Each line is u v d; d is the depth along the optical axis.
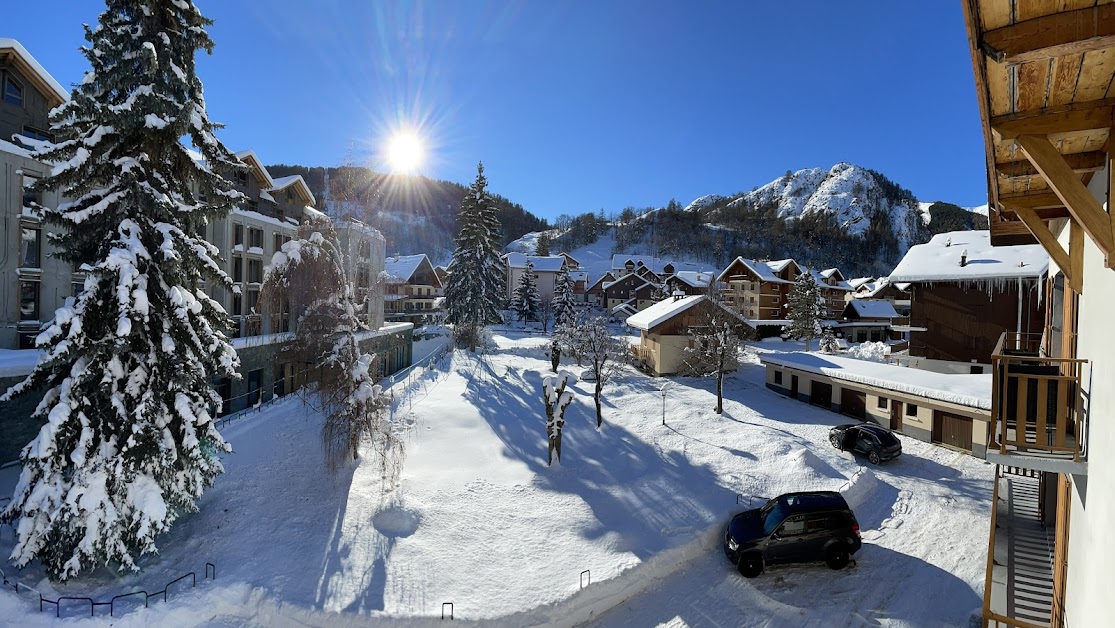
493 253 52.03
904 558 14.29
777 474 19.53
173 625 10.75
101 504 11.18
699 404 30.44
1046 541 12.84
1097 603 5.64
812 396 30.61
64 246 12.32
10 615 10.26
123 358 12.19
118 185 12.10
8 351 18.05
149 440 12.06
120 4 12.23
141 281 11.65
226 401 23.33
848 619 11.84
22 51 19.62
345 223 20.70
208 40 13.10
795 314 59.25
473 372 38.19
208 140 13.09
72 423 11.45
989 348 26.84
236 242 28.48
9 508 11.29
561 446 23.22
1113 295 5.51
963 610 11.94
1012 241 11.85
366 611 11.32
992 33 3.92
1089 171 6.04
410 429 23.95
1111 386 5.42
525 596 12.27
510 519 16.08
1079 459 6.52
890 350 48.25
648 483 18.94
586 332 34.22
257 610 11.39
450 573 13.02
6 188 18.67
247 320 28.42
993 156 5.95
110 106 11.71
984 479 19.33
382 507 15.77
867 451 21.23
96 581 11.70
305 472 17.83
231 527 14.20
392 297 75.19
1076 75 4.29
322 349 17.56
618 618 12.28
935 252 29.69
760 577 13.66
